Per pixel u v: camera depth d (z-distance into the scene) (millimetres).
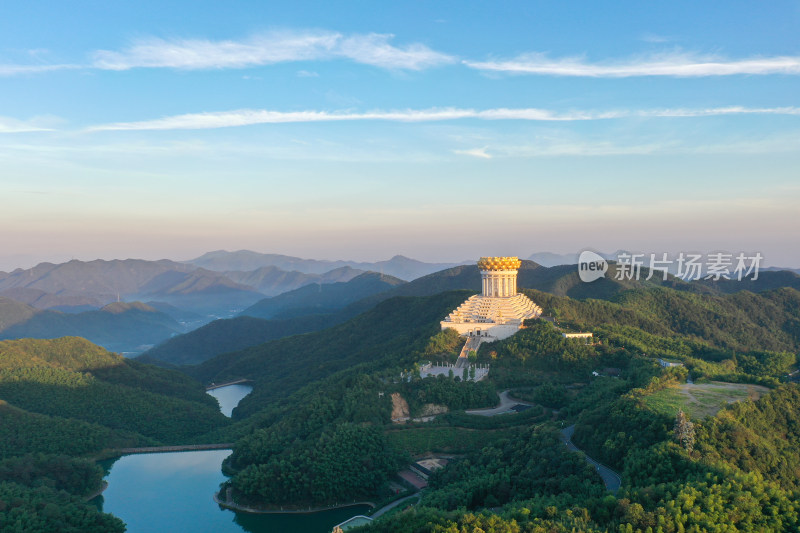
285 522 194125
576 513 122812
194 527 196000
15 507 173500
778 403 171500
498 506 152250
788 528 115375
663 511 114938
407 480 193250
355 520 174000
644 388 182625
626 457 146375
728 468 129250
